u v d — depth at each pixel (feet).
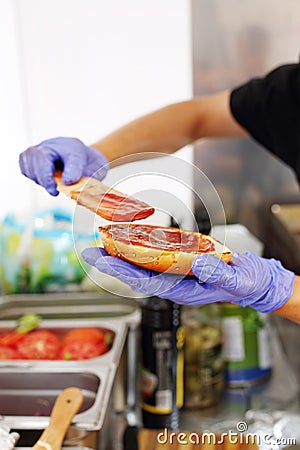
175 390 4.32
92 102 6.35
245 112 4.93
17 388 4.20
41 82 6.29
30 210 6.42
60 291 5.72
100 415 3.53
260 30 6.26
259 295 2.97
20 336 4.68
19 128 6.35
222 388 4.75
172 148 4.96
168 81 6.33
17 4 6.12
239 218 6.64
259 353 4.87
